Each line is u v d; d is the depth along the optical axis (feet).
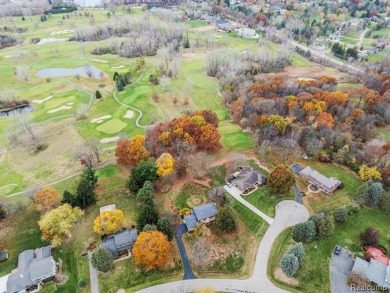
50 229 219.41
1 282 204.33
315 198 258.98
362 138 329.31
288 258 196.34
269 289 196.95
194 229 230.27
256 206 252.42
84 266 211.61
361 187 250.78
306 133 310.24
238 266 210.38
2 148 345.10
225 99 422.41
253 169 282.97
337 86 449.06
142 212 226.58
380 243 220.84
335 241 223.10
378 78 440.86
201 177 281.95
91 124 384.47
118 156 291.38
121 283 201.26
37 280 199.93
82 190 248.11
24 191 281.13
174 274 206.08
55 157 325.62
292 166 291.79
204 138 295.07
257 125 336.90
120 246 216.13
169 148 290.35
